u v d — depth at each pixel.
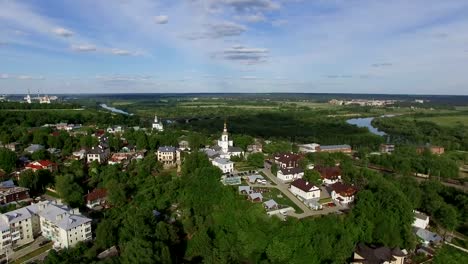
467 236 160.00
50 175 196.25
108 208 171.88
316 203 163.25
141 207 159.00
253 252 135.25
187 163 197.38
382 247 131.62
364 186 183.50
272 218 144.62
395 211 151.88
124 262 111.19
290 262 127.69
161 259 115.88
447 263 132.00
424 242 148.50
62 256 121.62
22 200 172.62
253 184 191.62
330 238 135.25
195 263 132.62
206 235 136.88
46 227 143.62
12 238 135.12
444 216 160.12
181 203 169.50
